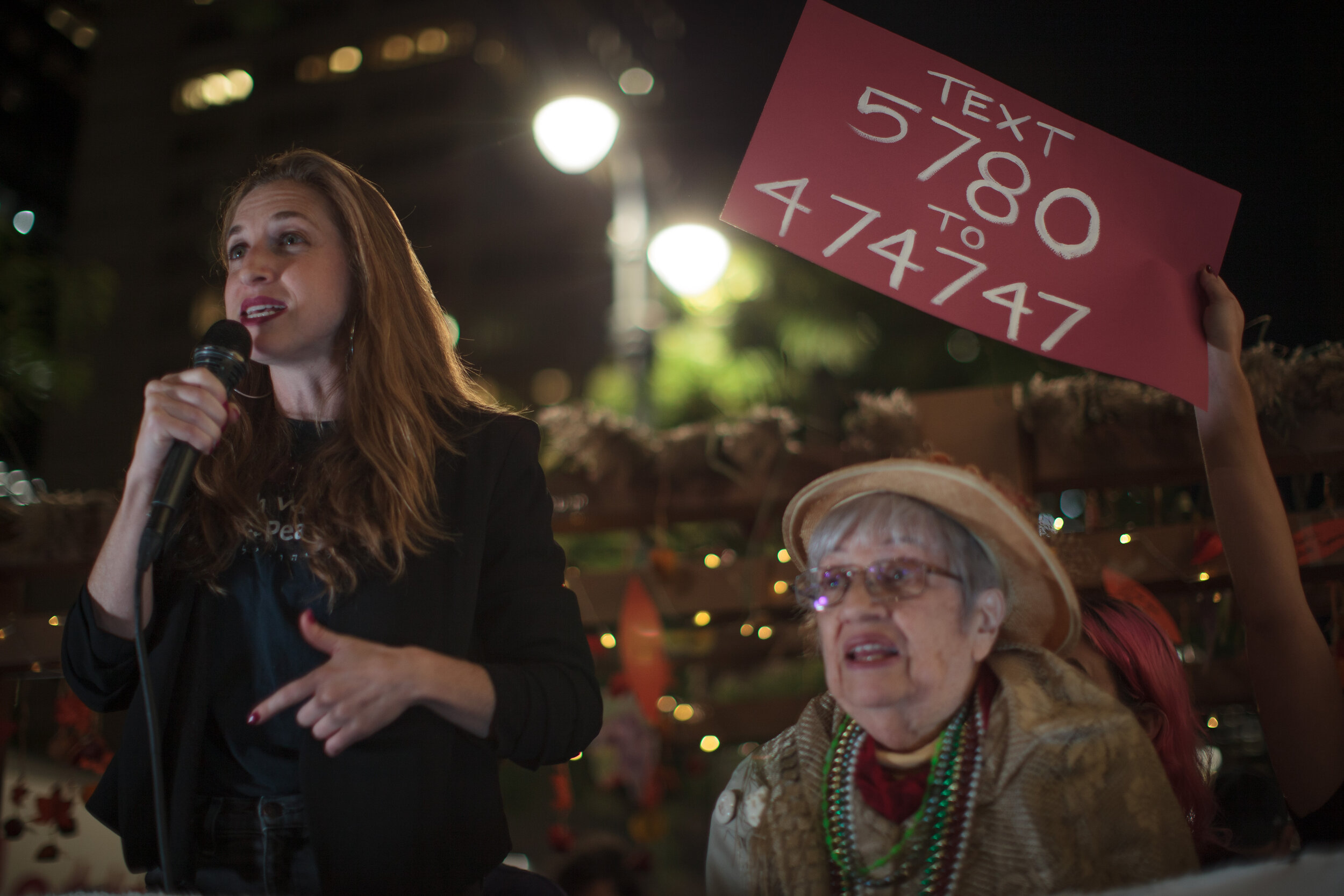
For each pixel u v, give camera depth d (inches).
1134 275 64.8
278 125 1755.7
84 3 421.1
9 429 166.6
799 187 64.4
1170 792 45.9
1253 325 96.7
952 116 67.2
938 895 44.3
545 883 63.7
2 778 115.4
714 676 140.9
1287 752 60.9
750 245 203.5
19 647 116.6
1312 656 61.0
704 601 123.4
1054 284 63.9
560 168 213.0
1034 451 107.5
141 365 1558.8
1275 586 61.9
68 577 126.4
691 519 123.8
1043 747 45.0
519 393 1531.7
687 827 148.9
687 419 210.7
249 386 60.5
